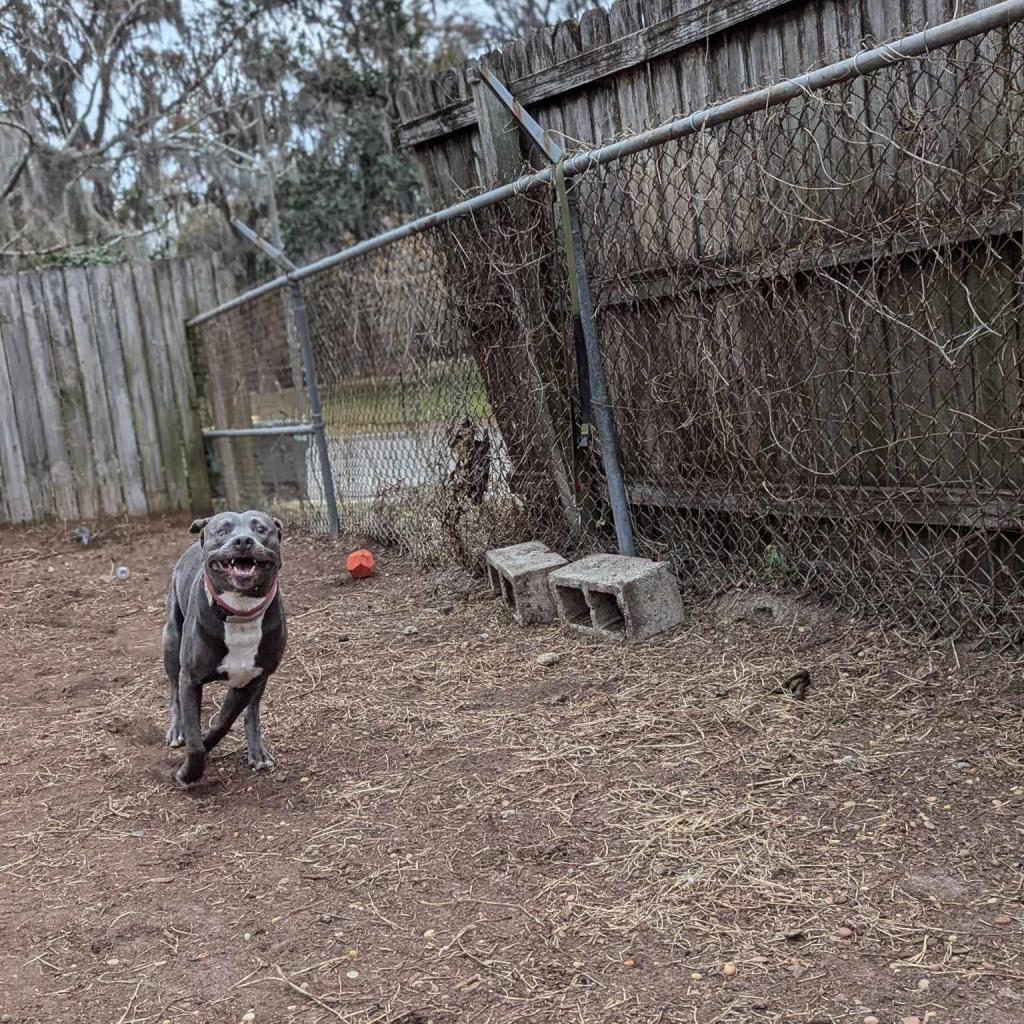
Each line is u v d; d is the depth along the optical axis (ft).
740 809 10.07
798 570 15.05
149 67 53.78
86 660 18.01
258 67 58.85
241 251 53.26
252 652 11.53
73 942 8.88
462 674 14.99
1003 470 12.39
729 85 14.71
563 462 17.89
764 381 14.57
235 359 30.17
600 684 13.79
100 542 29.76
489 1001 7.63
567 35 16.78
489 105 17.84
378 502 22.99
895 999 7.20
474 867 9.57
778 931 8.12
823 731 11.50
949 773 10.17
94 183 48.57
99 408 31.96
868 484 13.99
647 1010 7.36
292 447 27.43
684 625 15.28
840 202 13.23
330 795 11.55
